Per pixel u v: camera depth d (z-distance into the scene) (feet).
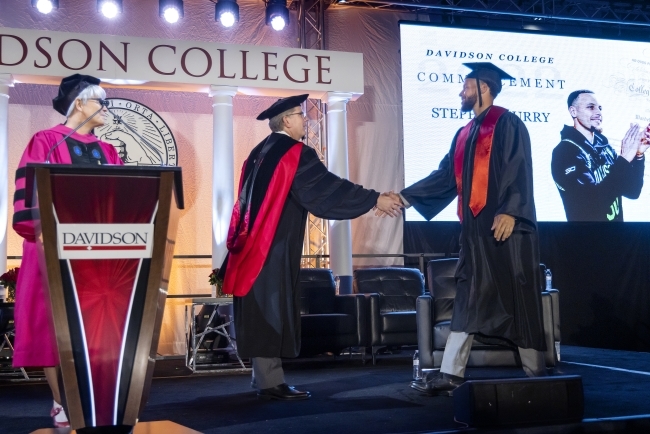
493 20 31.22
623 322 30.22
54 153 9.91
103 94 10.69
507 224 12.24
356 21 29.40
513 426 9.60
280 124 14.14
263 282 13.28
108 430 7.21
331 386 15.28
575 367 18.61
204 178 27.20
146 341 7.31
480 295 12.75
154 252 7.30
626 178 29.60
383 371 18.74
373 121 29.01
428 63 28.55
